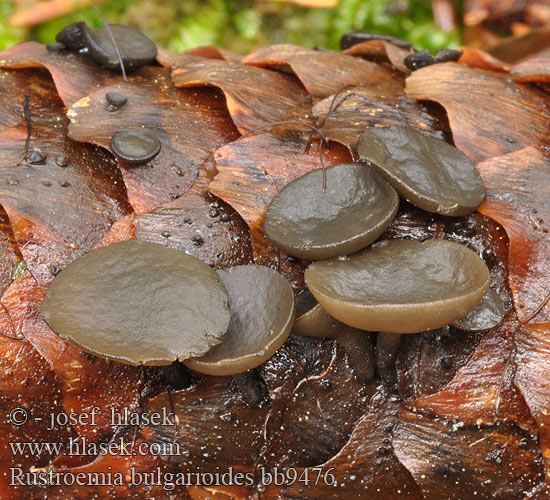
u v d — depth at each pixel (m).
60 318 0.14
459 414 0.14
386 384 0.14
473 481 0.14
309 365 0.14
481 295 0.14
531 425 0.14
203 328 0.14
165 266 0.14
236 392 0.14
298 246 0.14
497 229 0.14
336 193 0.14
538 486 0.14
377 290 0.14
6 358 0.14
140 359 0.14
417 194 0.14
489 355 0.14
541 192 0.14
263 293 0.14
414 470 0.14
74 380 0.14
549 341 0.14
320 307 0.14
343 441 0.14
